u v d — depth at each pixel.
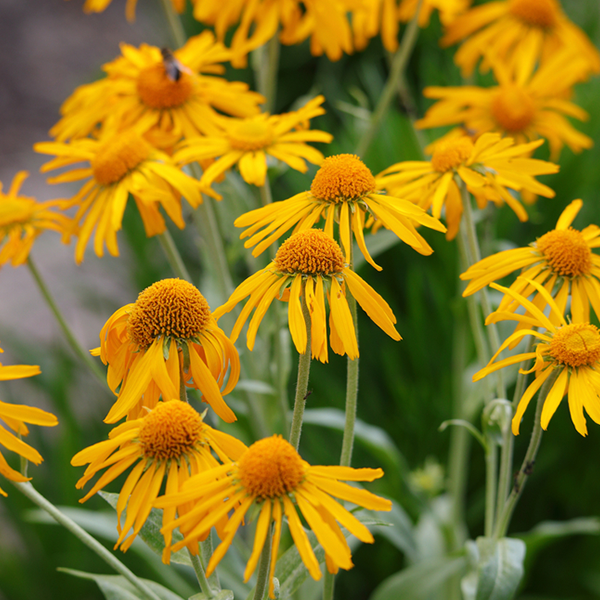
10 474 1.10
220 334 1.11
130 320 1.11
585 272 1.14
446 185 1.18
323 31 1.37
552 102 1.42
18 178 1.29
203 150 1.23
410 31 1.38
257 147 1.22
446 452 1.75
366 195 1.14
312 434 1.68
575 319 1.14
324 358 1.09
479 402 1.47
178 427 1.08
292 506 1.07
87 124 1.29
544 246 1.15
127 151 1.22
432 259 1.79
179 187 1.21
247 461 1.07
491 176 1.18
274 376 1.25
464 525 1.74
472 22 1.70
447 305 1.73
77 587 1.72
